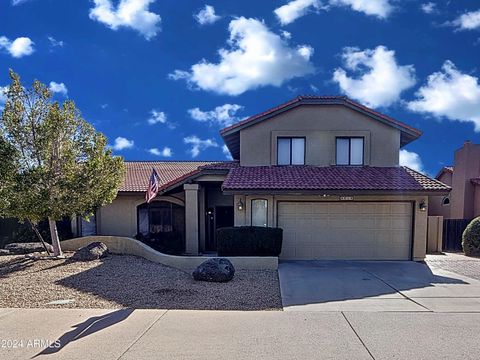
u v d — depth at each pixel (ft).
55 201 45.73
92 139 49.55
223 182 58.80
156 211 70.54
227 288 36.01
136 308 28.73
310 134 60.08
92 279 38.14
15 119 44.98
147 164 89.35
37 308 28.30
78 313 26.96
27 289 33.88
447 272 44.62
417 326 24.32
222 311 27.96
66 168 46.44
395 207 53.42
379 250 53.42
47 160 46.21
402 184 52.01
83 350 20.26
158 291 34.35
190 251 59.93
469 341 21.65
